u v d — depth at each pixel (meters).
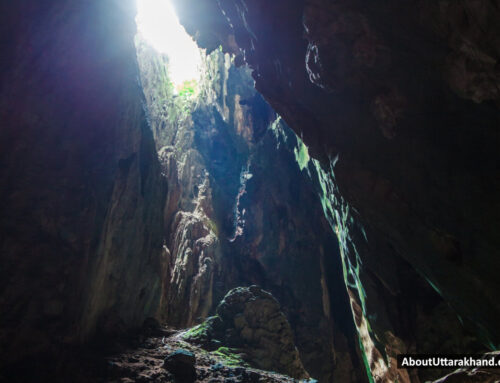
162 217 16.61
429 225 8.54
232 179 35.16
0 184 8.52
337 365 25.33
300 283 27.47
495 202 6.79
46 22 9.71
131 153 13.01
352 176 9.77
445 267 8.76
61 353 8.20
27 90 9.27
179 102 36.16
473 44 5.16
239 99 31.17
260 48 11.85
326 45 7.52
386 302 14.15
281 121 22.77
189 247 27.72
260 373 12.15
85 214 9.80
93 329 10.55
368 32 6.90
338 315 27.02
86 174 10.27
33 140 9.33
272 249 29.11
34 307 8.14
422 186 8.20
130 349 10.70
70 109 10.50
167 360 9.95
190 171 32.97
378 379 15.49
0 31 8.85
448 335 12.87
